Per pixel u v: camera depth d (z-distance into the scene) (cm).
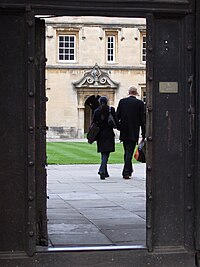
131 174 1288
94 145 3039
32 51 494
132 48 4584
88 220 724
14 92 497
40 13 495
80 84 4469
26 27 494
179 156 528
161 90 521
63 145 3039
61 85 4466
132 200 910
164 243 530
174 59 523
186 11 515
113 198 934
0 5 486
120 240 594
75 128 4469
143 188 1077
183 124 525
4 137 497
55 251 512
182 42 521
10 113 497
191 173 526
